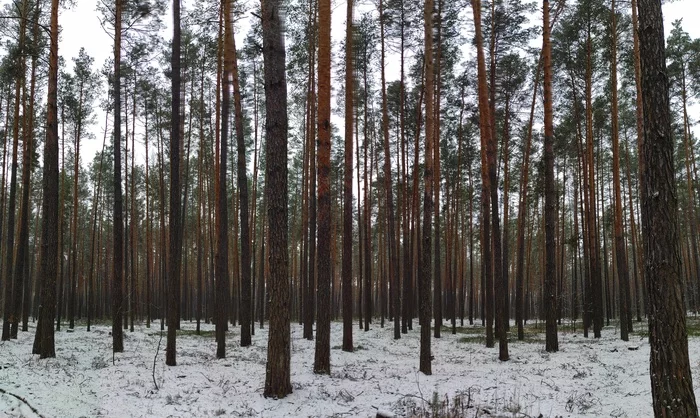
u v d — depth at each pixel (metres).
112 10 15.76
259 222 40.25
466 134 28.66
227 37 16.47
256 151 29.95
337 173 31.69
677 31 24.97
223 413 8.23
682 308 5.80
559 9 18.20
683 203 36.06
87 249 52.12
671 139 6.04
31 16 17.23
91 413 7.76
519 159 31.48
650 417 7.81
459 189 31.42
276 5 9.91
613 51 19.69
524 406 8.84
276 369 9.34
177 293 12.84
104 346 16.72
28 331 22.95
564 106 23.58
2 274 37.69
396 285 22.11
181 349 16.48
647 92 6.12
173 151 12.94
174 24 13.02
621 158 33.31
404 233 24.73
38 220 43.75
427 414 8.07
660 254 5.89
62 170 28.30
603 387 10.20
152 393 9.35
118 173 15.37
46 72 20.36
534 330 27.66
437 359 15.18
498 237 15.07
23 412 7.37
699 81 26.08
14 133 20.52
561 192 35.91
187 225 42.72
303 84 22.47
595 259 22.03
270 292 9.57
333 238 41.53
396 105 24.83
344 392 9.77
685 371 5.67
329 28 12.27
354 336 22.52
